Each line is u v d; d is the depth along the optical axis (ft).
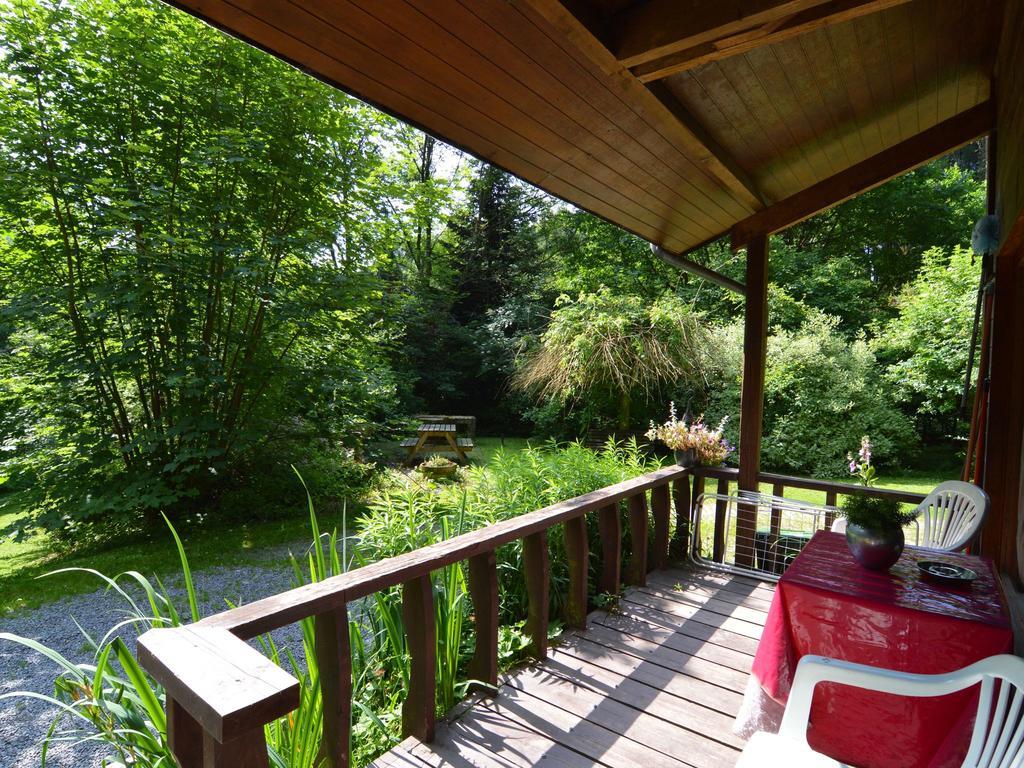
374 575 5.47
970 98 11.14
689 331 29.30
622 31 5.65
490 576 7.06
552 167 8.39
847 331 33.45
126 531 18.76
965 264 27.71
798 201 10.86
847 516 6.48
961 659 5.05
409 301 25.58
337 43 5.24
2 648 11.49
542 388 34.12
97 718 3.82
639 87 6.34
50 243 17.62
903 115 10.75
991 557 9.13
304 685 5.36
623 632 8.85
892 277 38.01
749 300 11.71
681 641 8.56
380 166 22.07
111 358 17.67
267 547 17.44
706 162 8.88
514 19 5.22
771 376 29.07
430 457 30.27
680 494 12.45
